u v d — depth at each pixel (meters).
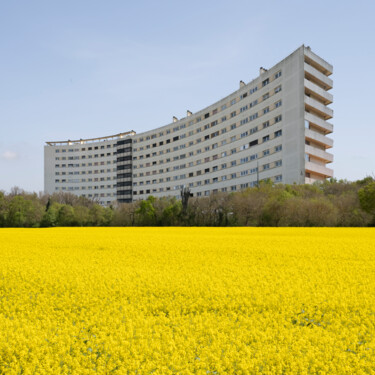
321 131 67.62
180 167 97.19
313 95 66.31
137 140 113.00
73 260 13.87
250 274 10.29
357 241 21.09
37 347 4.70
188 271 11.05
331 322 6.00
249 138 74.94
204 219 58.09
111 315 6.43
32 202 64.94
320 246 18.27
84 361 4.47
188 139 95.12
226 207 56.00
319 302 6.92
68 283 9.12
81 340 5.03
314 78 65.62
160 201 66.94
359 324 5.89
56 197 93.12
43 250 17.67
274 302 6.96
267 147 69.69
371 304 6.88
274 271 10.84
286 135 64.81
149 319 5.85
